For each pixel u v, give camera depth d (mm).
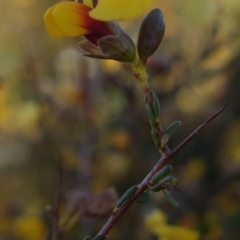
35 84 337
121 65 308
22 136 359
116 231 291
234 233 271
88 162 302
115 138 328
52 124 334
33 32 419
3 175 362
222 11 360
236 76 362
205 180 332
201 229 262
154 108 152
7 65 392
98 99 332
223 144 357
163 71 324
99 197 186
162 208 283
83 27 155
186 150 348
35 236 256
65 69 333
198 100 377
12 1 439
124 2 146
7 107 352
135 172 340
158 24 155
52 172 344
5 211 296
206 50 340
